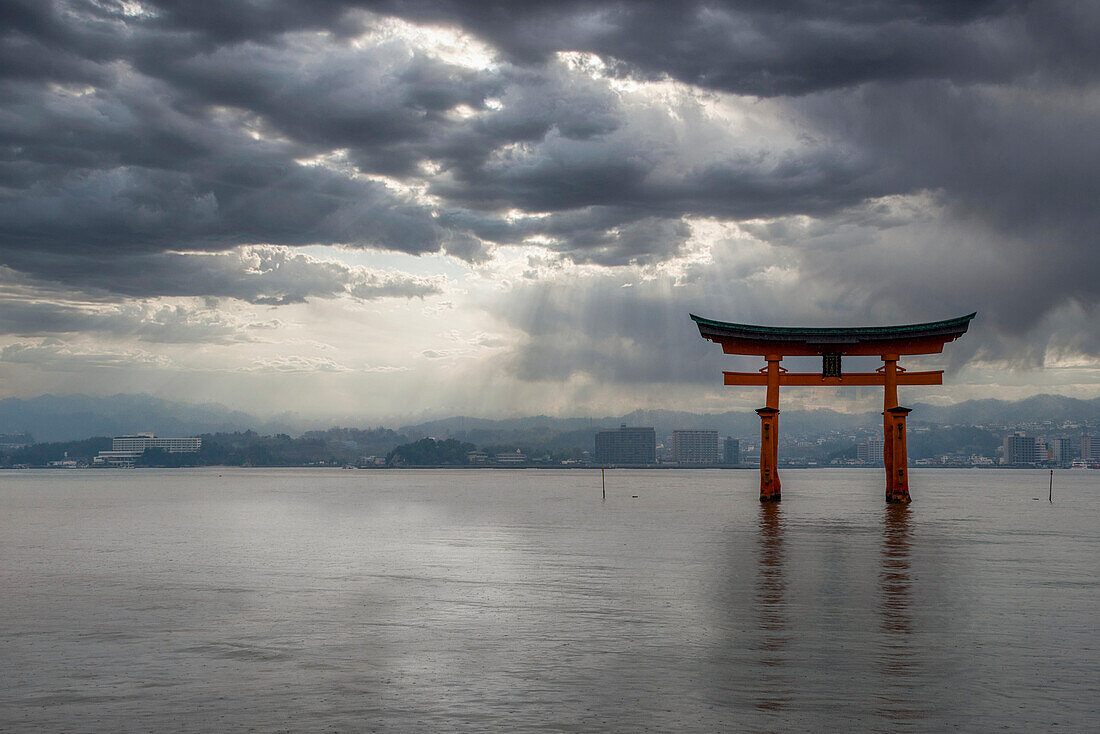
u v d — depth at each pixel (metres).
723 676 18.69
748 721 15.77
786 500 93.00
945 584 30.81
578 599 28.19
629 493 131.50
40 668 19.70
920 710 16.33
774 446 76.88
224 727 15.60
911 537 48.50
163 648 21.61
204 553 43.47
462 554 41.94
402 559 40.03
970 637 22.22
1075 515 69.50
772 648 21.16
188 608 27.09
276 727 15.57
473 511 80.81
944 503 91.38
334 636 22.88
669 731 15.26
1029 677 18.48
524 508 85.81
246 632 23.41
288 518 72.00
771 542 46.03
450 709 16.53
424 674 19.02
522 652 20.94
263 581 32.91
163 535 55.00
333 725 15.66
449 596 29.02
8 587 31.69
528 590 30.12
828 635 22.55
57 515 78.75
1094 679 18.34
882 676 18.62
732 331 69.81
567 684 18.16
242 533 56.19
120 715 16.30
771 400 74.06
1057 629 23.16
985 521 61.28
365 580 32.97
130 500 114.31
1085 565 35.91
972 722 15.66
